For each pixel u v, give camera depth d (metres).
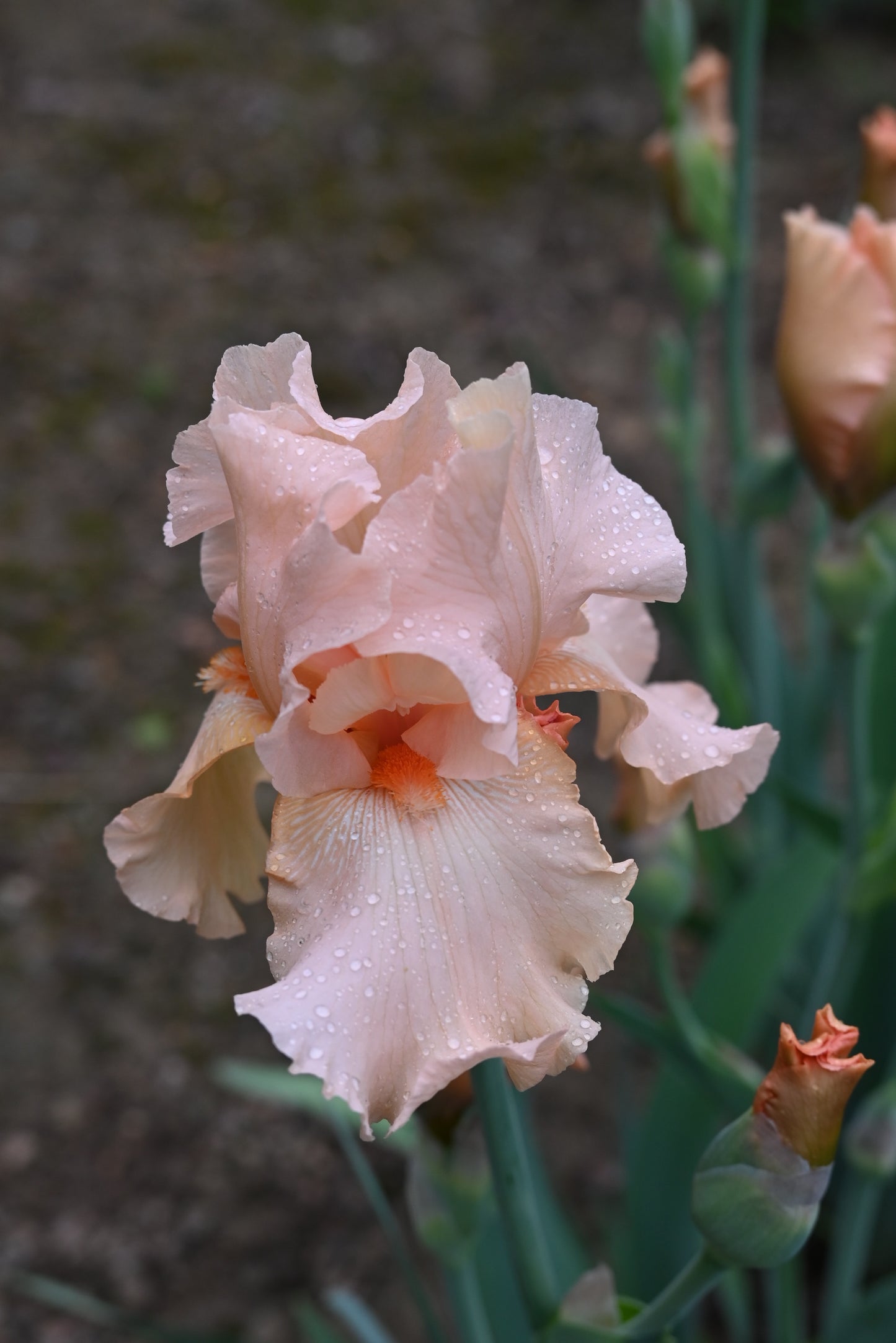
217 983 1.16
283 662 0.50
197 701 1.39
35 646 1.45
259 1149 1.04
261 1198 1.01
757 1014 0.77
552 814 0.49
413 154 2.22
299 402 0.51
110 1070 1.09
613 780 1.29
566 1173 1.01
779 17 2.40
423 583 0.49
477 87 2.36
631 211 2.09
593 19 2.53
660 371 0.94
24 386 1.77
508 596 0.50
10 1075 1.09
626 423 1.73
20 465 1.66
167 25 2.49
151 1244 0.98
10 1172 1.02
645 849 0.61
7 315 1.87
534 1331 0.56
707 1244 0.52
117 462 1.67
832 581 0.65
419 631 0.49
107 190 2.10
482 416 0.49
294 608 0.49
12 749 1.35
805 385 0.64
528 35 2.50
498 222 2.08
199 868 0.53
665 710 0.54
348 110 2.31
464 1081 0.55
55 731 1.37
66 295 1.91
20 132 2.20
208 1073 1.09
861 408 0.63
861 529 0.65
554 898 0.49
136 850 0.52
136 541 1.57
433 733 0.51
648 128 2.24
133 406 1.74
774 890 0.73
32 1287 0.75
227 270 1.97
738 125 0.84
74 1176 1.02
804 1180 0.51
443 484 0.49
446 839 0.49
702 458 1.71
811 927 0.96
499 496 0.49
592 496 0.52
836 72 2.35
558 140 2.23
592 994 0.65
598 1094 1.07
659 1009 1.10
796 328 0.64
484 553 0.49
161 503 1.62
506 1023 0.48
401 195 2.13
